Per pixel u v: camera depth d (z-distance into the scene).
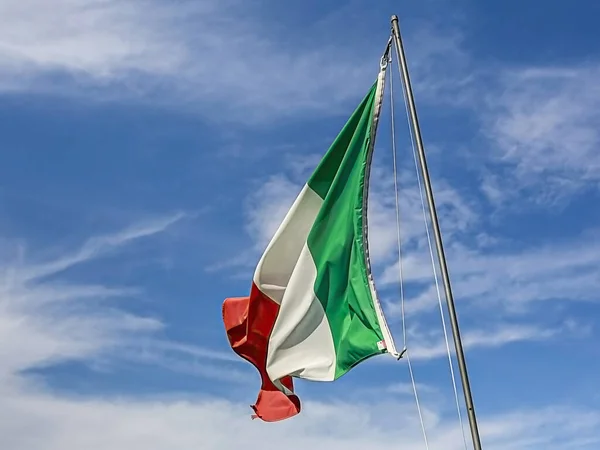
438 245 11.51
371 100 14.98
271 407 16.83
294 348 15.23
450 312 11.01
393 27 13.72
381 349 13.42
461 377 10.59
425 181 12.10
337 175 15.17
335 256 14.97
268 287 16.77
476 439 10.17
